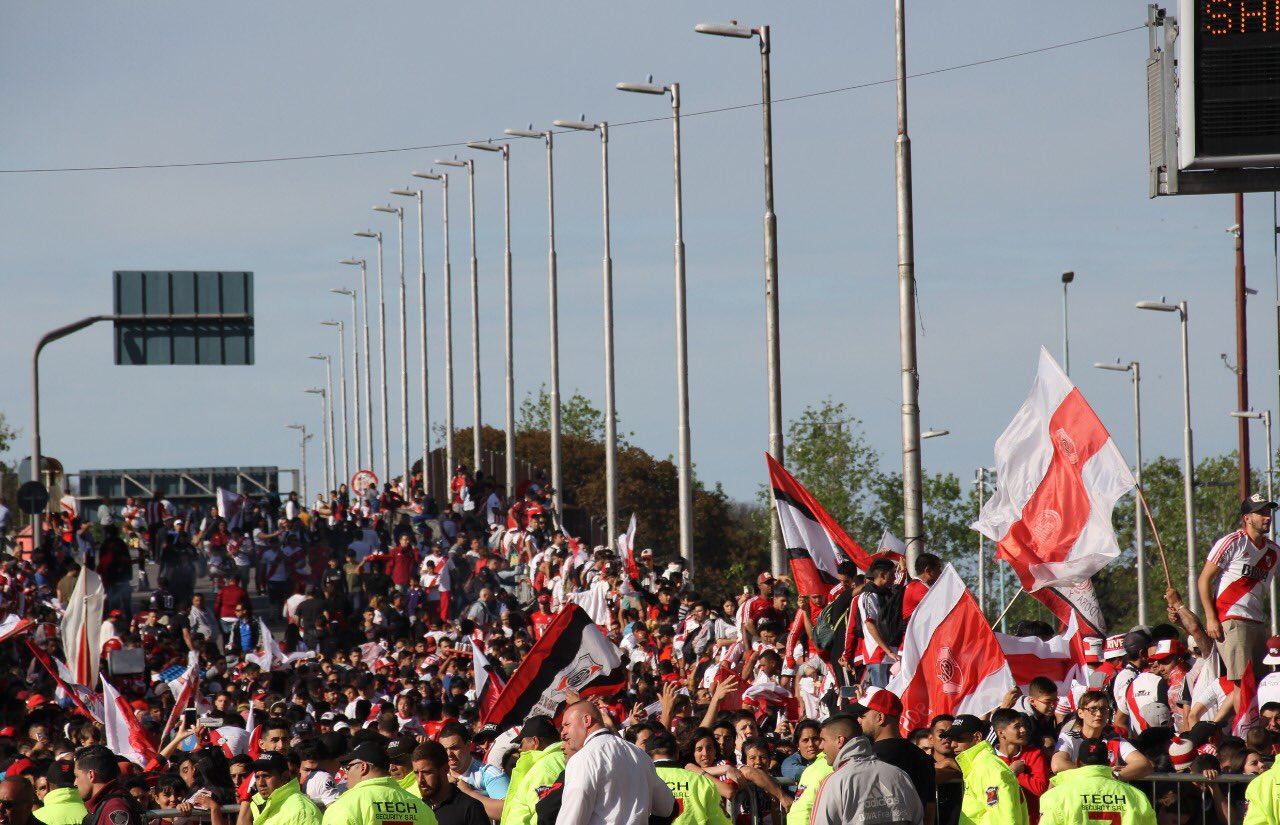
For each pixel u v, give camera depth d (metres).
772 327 112.06
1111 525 61.72
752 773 48.72
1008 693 54.06
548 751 45.38
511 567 163.50
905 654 55.66
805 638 72.56
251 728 71.19
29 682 110.19
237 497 183.00
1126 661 58.38
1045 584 62.25
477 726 71.31
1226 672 56.47
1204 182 56.38
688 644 91.56
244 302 148.75
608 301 166.88
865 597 62.25
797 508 74.06
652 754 45.19
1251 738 49.28
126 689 95.94
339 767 54.16
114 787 46.88
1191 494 173.75
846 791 38.97
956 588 55.62
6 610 128.88
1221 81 55.62
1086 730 47.88
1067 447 62.69
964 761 45.25
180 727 76.38
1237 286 149.25
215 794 52.97
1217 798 48.53
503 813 46.00
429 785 44.03
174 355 147.75
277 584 165.12
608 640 57.03
